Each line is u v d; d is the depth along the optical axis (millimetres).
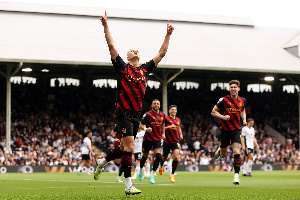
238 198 6160
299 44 32781
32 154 26781
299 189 8789
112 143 31344
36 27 29609
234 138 10531
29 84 35188
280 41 34594
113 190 8398
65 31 29766
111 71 34406
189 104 38406
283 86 38344
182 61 28844
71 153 28141
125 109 6621
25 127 31688
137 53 6699
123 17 33094
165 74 29234
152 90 38688
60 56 26656
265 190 8359
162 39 31500
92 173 22078
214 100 39094
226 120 10367
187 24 34344
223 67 29250
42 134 30453
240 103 10367
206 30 33938
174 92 39094
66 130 31656
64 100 35594
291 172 23344
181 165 26438
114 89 36969
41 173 22500
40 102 34969
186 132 35219
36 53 26484
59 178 15672
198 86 38500
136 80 6602
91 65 28578
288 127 37875
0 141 29047
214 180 13883
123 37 30641
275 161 31312
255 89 37562
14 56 25656
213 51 31000
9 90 26047
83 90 36438
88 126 33375
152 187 9648
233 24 35500
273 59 31562
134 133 6809
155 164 12039
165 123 13234
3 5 31109
